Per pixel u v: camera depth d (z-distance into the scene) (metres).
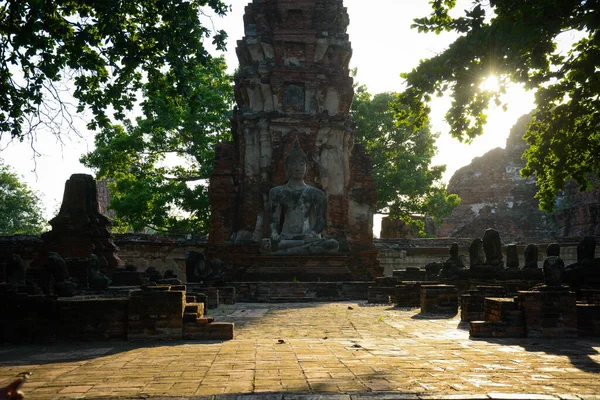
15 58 13.95
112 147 38.22
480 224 53.44
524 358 8.06
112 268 26.80
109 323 10.45
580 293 14.25
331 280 27.73
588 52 12.77
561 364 7.55
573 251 38.59
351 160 32.94
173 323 10.42
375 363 7.64
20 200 57.06
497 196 62.69
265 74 31.94
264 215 30.44
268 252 28.25
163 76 16.02
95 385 6.37
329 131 31.48
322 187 30.95
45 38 13.49
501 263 20.39
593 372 6.98
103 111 16.22
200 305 11.36
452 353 8.55
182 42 15.00
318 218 29.20
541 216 58.94
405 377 6.66
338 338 10.59
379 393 5.82
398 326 12.78
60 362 8.01
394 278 22.58
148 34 14.91
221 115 39.84
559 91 13.76
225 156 32.28
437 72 11.83
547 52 12.58
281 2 32.56
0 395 3.62
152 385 6.34
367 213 32.34
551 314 10.48
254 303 22.44
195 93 15.88
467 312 13.83
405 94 12.50
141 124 39.22
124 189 38.94
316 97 31.83
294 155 29.72
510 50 11.05
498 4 11.13
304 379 6.57
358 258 31.53
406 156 43.22
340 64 32.88
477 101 12.64
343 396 5.70
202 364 7.67
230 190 31.70
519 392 5.85
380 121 43.66
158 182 40.25
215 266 24.06
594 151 15.39
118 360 8.12
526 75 12.11
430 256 38.78
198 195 39.31
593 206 44.09
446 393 5.81
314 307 19.41
